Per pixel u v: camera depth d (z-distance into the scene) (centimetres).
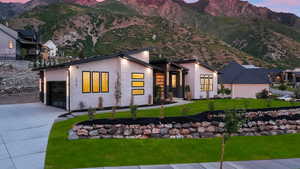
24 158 688
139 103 1830
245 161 709
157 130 976
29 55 4597
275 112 1412
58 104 1717
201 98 2383
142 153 759
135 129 962
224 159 724
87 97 1600
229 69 3650
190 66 2372
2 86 2669
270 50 14500
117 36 11494
